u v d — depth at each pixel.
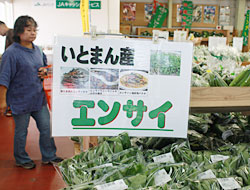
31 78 2.58
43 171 2.85
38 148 3.48
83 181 1.09
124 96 1.12
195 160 1.23
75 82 1.10
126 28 8.05
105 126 1.14
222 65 1.82
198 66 1.58
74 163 1.20
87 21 1.68
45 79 2.27
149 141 1.41
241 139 1.57
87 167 1.16
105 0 5.10
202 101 1.16
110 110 1.13
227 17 9.07
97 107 1.12
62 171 1.19
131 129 1.15
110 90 1.12
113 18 5.09
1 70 2.47
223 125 1.69
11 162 3.06
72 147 3.51
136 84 1.12
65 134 1.12
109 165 1.13
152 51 1.11
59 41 1.08
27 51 2.56
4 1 5.11
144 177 1.07
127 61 1.11
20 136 2.82
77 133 1.13
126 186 1.03
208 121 1.60
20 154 2.90
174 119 1.15
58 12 5.39
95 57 1.10
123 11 8.52
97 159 1.18
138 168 1.12
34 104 2.70
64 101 1.11
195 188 1.04
